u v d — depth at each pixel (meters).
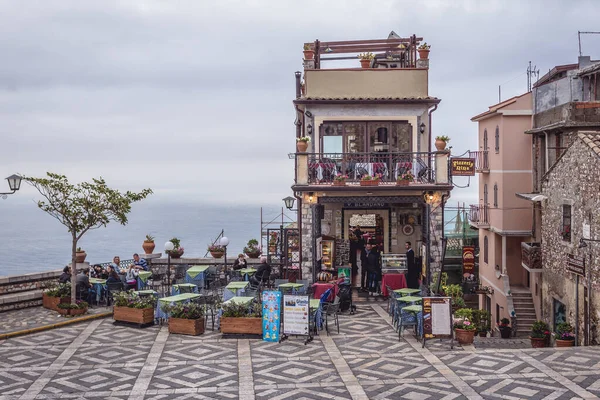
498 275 31.11
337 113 24.91
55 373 15.03
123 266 27.17
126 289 23.17
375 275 23.94
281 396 13.34
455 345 17.23
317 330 18.86
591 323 19.27
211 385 14.09
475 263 36.81
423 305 17.09
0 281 22.28
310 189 22.91
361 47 26.84
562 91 28.08
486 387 13.59
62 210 20.50
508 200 30.03
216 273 25.77
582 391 13.13
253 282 24.14
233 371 15.06
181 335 18.55
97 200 20.81
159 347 17.22
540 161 28.83
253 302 19.55
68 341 17.91
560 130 25.89
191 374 14.86
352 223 25.23
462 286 33.34
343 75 24.98
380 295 23.97
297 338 18.11
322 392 13.55
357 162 23.70
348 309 21.67
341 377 14.53
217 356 16.33
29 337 18.36
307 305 17.72
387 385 13.92
